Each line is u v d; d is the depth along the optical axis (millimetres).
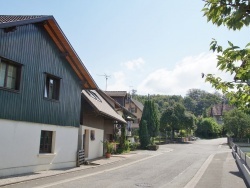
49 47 16516
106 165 20016
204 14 4215
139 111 67688
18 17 15648
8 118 13258
